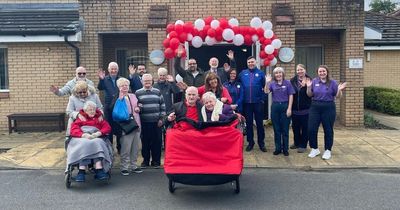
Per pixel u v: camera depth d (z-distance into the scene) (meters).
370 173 8.91
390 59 20.05
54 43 13.97
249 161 9.76
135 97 9.02
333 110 9.80
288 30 13.34
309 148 10.84
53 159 10.16
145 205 6.99
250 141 10.72
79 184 8.27
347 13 13.67
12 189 7.94
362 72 13.73
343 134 12.52
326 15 13.68
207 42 11.59
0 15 15.99
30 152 10.82
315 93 9.75
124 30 13.84
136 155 9.08
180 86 9.41
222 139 7.31
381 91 18.25
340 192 7.57
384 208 6.70
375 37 14.89
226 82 10.45
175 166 7.24
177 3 13.81
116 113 8.79
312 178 8.53
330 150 9.91
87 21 13.85
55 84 14.07
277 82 10.12
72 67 14.02
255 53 13.74
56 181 8.49
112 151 8.48
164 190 7.82
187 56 13.52
